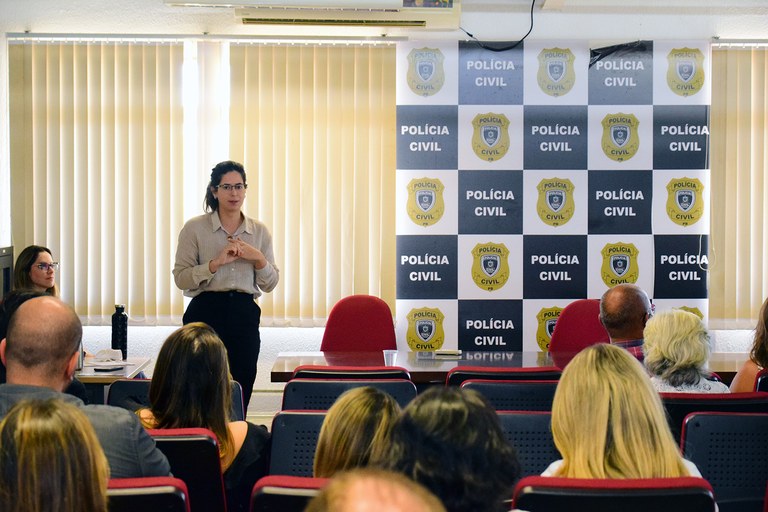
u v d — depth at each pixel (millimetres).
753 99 6387
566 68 6250
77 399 2148
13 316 2189
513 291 6301
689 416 2656
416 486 734
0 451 1480
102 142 6312
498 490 1462
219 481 2369
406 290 6301
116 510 1786
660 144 6262
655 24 6328
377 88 6332
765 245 6430
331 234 6375
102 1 6246
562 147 6273
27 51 6258
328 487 731
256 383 6492
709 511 1714
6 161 6332
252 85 6293
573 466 1915
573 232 6281
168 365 2637
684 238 6281
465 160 6262
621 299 3703
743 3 6297
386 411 2066
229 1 5926
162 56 6281
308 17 5973
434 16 5973
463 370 3541
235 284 5086
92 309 6340
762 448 2652
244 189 5133
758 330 3471
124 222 6336
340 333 5156
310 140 6336
